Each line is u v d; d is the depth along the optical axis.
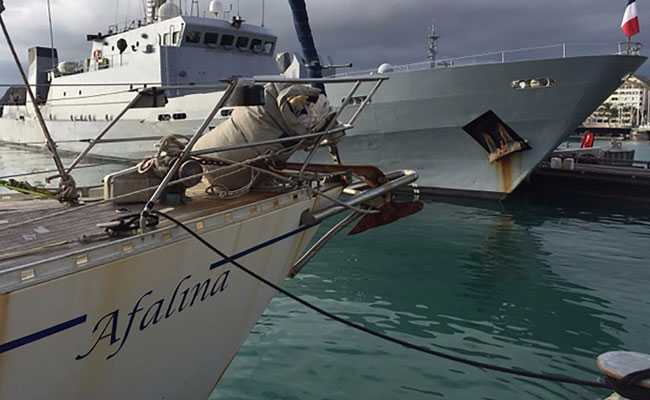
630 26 13.81
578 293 8.44
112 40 21.12
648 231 13.11
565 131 14.53
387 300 8.09
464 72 14.28
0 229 2.75
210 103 16.67
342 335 6.66
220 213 3.34
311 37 5.25
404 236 12.33
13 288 2.15
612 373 2.74
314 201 4.30
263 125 4.41
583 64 13.51
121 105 20.16
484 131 15.02
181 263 3.02
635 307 7.81
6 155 27.69
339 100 15.72
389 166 16.47
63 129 23.47
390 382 5.49
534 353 6.27
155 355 3.10
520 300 8.12
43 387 2.43
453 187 16.38
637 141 68.06
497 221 14.05
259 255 3.77
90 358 2.64
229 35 19.27
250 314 3.95
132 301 2.76
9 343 2.21
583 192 18.69
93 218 3.49
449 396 5.24
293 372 5.67
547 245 11.66
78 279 2.41
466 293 8.43
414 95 14.87
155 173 3.97
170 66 18.19
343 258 10.45
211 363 3.71
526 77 14.01
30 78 28.47
